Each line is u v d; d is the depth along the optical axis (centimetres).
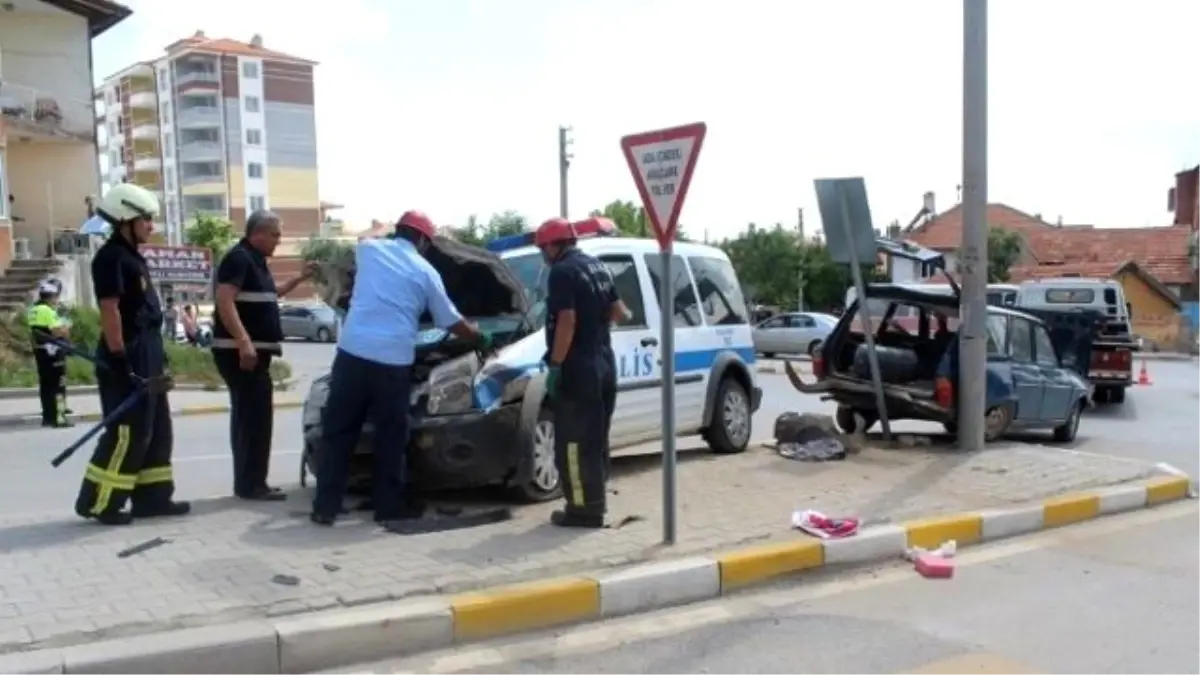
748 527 627
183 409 1533
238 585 486
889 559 625
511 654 458
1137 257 4756
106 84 8269
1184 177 5394
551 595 494
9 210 2847
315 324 4325
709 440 923
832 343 1073
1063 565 621
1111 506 764
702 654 460
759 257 4756
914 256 989
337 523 613
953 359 955
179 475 929
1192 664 451
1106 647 472
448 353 685
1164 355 3419
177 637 420
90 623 430
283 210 8025
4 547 546
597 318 607
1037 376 1140
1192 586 575
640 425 815
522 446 669
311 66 8100
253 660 423
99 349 603
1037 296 1961
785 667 445
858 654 461
